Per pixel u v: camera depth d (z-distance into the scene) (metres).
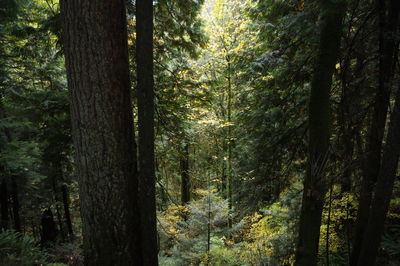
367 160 3.68
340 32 2.85
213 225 6.38
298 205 4.95
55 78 8.27
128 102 2.66
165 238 7.62
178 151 6.16
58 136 5.13
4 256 3.67
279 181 5.50
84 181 2.53
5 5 5.95
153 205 2.74
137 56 2.66
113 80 2.48
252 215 6.30
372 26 3.76
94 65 2.39
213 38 8.59
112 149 2.50
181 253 6.36
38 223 12.41
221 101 10.71
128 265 2.61
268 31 5.43
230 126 8.93
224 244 6.91
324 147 2.96
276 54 5.15
